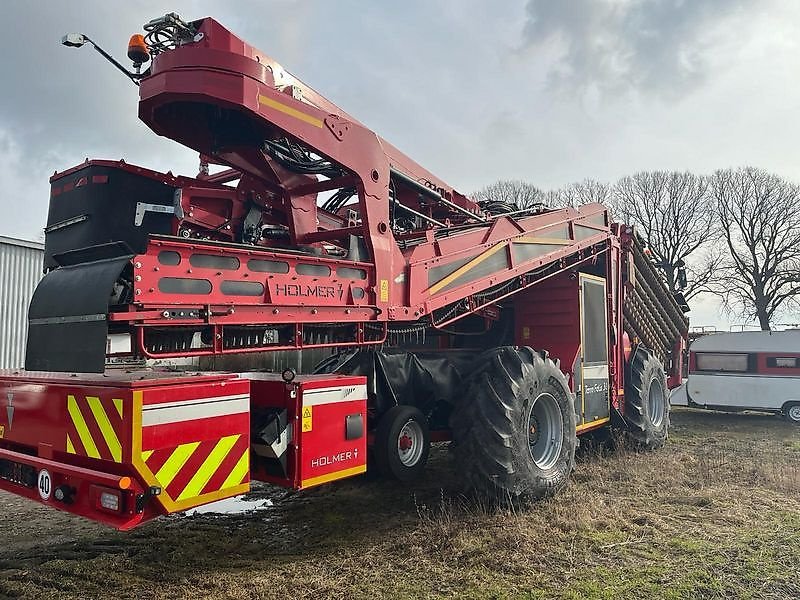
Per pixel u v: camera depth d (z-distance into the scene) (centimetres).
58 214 455
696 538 427
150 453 292
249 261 362
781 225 3347
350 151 431
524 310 707
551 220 666
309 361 914
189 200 465
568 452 546
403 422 483
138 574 370
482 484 469
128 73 367
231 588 348
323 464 381
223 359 790
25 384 350
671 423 1184
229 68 355
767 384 1277
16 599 334
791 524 456
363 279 439
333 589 346
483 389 486
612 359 754
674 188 3650
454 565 380
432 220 575
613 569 372
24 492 340
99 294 304
